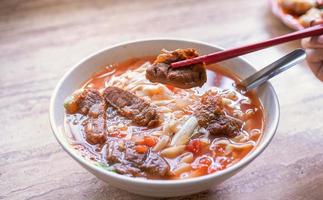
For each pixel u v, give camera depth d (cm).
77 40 74
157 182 44
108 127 52
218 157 50
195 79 55
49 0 83
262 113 54
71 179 53
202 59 54
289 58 54
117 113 53
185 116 53
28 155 56
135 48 60
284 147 56
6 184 53
